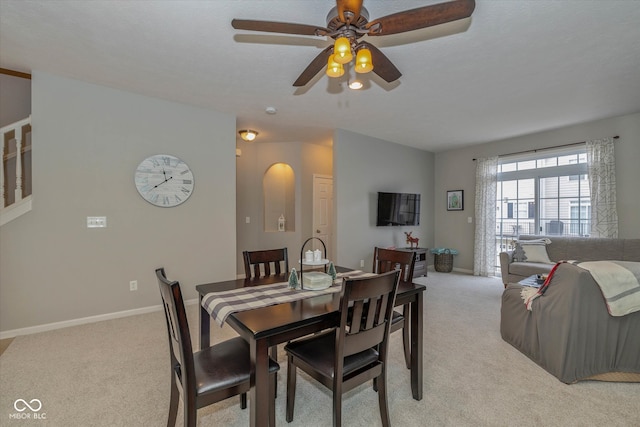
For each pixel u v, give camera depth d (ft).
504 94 10.69
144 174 10.77
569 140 14.56
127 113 10.48
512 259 14.26
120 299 10.41
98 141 10.00
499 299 12.96
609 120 13.29
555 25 6.74
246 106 11.90
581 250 12.98
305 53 7.97
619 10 6.22
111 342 8.47
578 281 6.46
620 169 12.97
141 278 10.77
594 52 7.90
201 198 11.98
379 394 5.19
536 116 13.06
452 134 16.07
